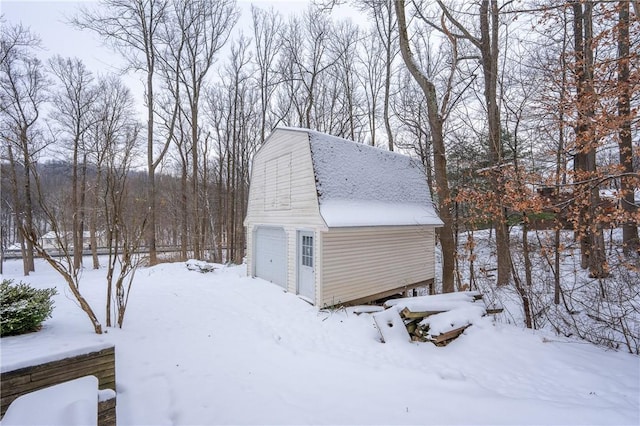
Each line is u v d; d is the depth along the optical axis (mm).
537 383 4176
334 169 8641
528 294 7191
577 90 6875
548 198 7207
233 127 21906
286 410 3426
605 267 6516
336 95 21891
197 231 19500
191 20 19328
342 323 6801
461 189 8805
